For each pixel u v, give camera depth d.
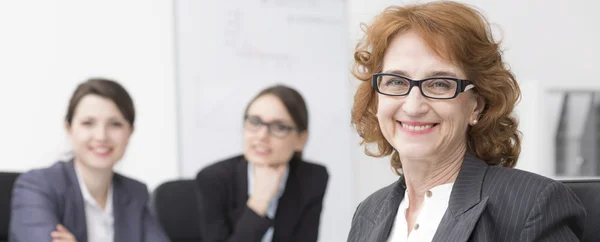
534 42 4.49
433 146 1.14
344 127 4.43
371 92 1.29
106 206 2.43
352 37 4.46
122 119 2.35
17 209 2.24
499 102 1.17
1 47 4.11
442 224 1.13
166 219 2.70
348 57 4.44
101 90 2.32
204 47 4.25
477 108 1.18
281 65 4.36
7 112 4.10
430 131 1.14
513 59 4.48
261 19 4.34
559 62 4.51
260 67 4.32
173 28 4.23
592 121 3.63
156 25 4.30
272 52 4.35
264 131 2.66
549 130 3.65
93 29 4.23
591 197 1.18
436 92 1.13
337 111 4.42
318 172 2.76
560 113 3.64
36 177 2.30
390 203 1.31
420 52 1.13
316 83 4.40
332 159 4.40
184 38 4.23
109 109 2.32
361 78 1.27
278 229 2.65
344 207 4.40
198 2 4.25
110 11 4.25
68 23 4.19
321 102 4.40
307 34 4.40
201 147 4.22
